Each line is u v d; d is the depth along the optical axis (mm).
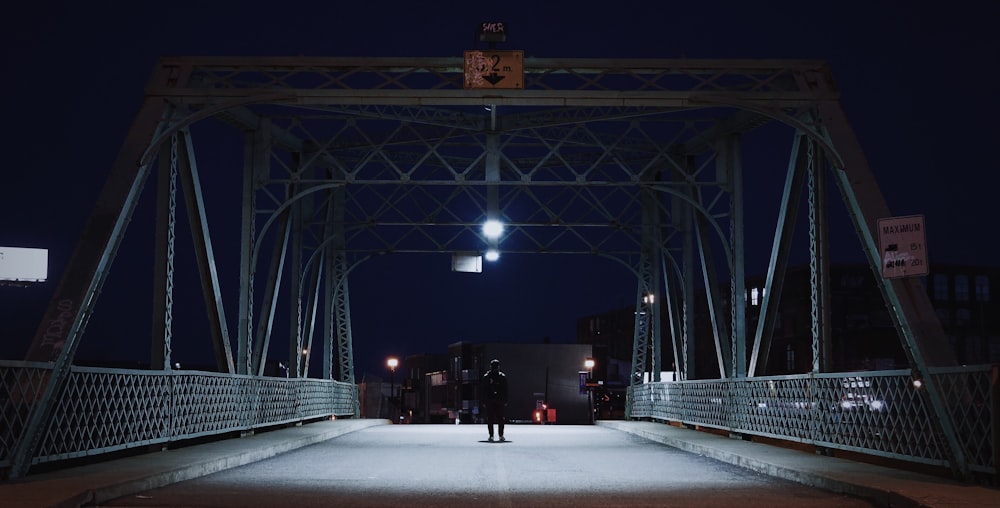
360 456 18266
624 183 27734
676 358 32594
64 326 14000
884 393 14125
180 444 19000
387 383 96125
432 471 15008
